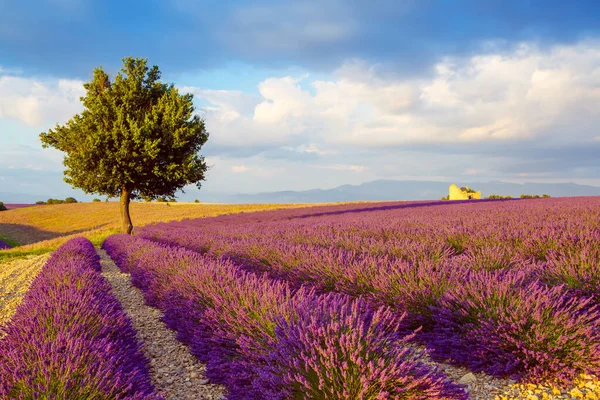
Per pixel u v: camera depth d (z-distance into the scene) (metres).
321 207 40.50
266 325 3.46
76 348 2.80
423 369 2.62
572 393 2.93
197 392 3.45
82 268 7.70
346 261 6.17
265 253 8.08
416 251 6.49
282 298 3.93
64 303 4.13
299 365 2.70
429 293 4.37
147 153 21.38
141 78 24.25
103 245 19.92
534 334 3.35
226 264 6.68
